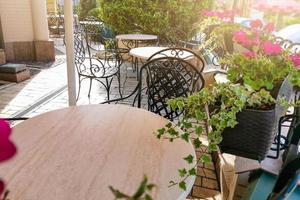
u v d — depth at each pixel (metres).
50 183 0.81
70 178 0.84
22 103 3.46
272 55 0.94
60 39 9.43
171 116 1.96
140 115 1.34
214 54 2.89
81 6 9.25
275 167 1.13
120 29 6.28
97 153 0.98
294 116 1.09
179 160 0.95
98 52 4.96
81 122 1.24
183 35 5.22
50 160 0.93
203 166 2.15
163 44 5.41
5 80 4.38
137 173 0.87
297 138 0.92
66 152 0.98
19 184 0.80
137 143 1.06
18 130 1.14
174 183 0.81
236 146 0.94
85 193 0.77
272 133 0.90
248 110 0.87
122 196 0.39
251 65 0.91
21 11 5.92
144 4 5.91
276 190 0.84
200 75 1.86
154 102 2.01
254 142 0.91
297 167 0.79
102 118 1.29
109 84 3.82
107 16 6.26
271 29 1.13
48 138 1.08
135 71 5.00
